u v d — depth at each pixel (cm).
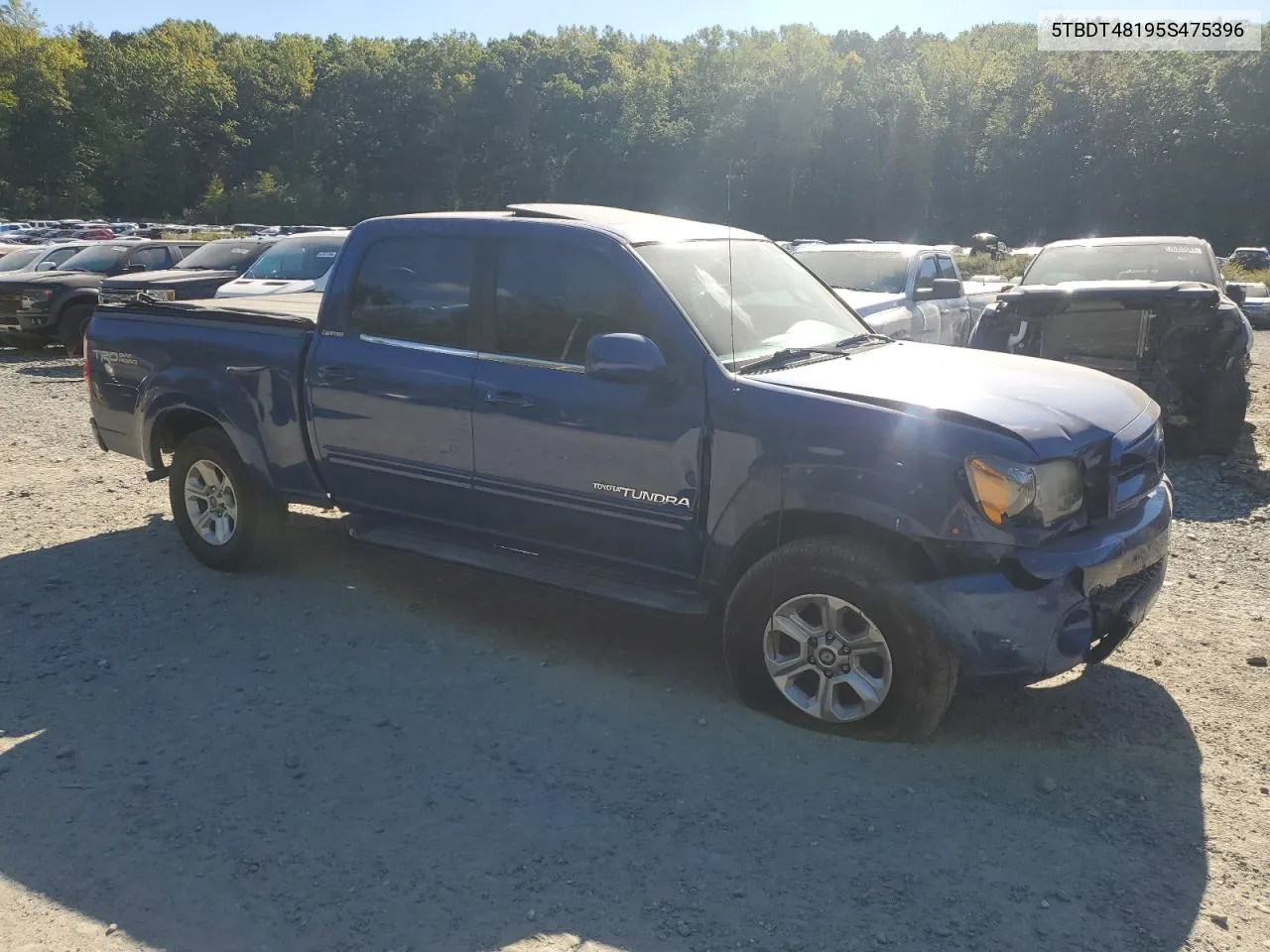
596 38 12875
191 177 11244
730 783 353
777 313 459
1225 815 336
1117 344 835
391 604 524
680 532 405
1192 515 686
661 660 457
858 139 9550
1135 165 9100
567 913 286
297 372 511
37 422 1015
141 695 422
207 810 337
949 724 396
